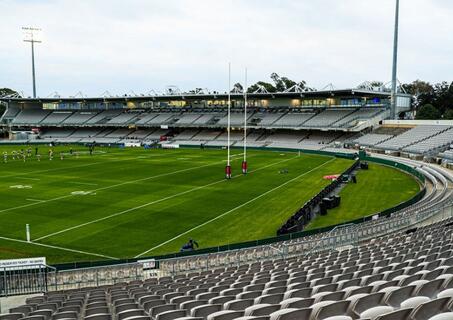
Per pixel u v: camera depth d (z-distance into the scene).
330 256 17.92
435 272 9.44
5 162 66.25
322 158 72.81
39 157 73.69
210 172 56.19
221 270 18.67
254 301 9.06
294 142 93.50
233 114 108.94
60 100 123.75
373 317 5.98
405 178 51.03
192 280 16.12
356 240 23.06
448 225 22.05
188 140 103.75
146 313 9.86
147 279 18.61
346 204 37.97
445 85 124.00
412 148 67.38
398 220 25.75
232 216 33.81
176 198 40.03
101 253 25.58
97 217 33.25
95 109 125.56
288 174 54.62
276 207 36.69
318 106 102.38
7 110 130.00
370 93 89.69
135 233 29.39
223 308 8.98
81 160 69.38
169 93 117.44
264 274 14.52
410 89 144.88
